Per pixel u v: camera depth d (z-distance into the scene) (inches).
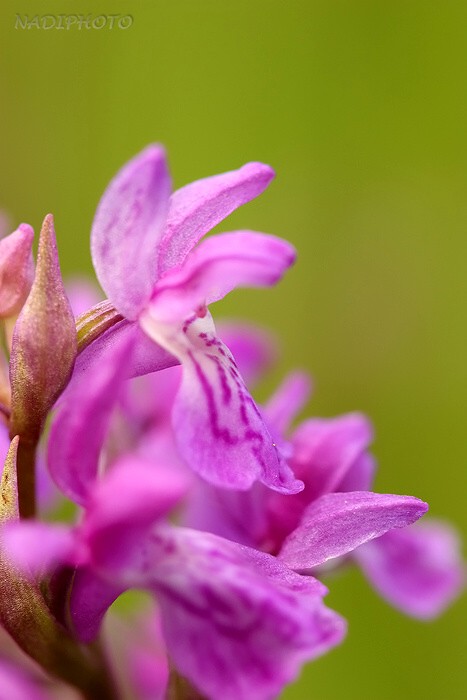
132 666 5.8
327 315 8.1
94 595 4.6
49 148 7.9
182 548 4.6
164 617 4.5
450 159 8.1
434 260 8.0
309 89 8.1
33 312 4.7
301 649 4.5
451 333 7.9
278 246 4.8
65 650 4.7
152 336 4.8
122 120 8.0
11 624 4.7
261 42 8.1
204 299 4.9
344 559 5.5
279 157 8.2
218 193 4.9
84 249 8.0
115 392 4.6
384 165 8.2
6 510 4.7
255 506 5.0
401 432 7.7
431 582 5.7
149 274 4.8
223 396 4.8
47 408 4.7
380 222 8.1
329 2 8.1
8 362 5.1
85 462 4.6
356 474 5.1
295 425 7.9
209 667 4.5
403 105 8.1
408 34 8.1
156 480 4.5
